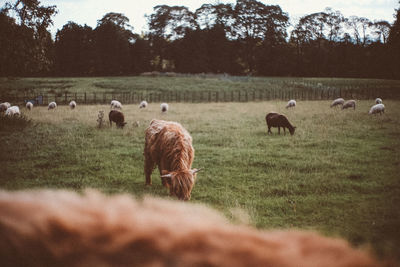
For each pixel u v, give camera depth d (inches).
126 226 17.5
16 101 1380.4
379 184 297.6
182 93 1967.3
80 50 3506.4
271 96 1764.3
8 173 327.6
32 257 16.4
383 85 2425.0
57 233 16.8
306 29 3619.6
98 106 1220.5
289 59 3614.7
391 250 19.0
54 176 321.1
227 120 766.5
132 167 358.3
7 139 487.8
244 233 18.2
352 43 3567.9
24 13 1014.4
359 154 420.2
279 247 16.8
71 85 2425.0
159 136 268.4
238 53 3740.2
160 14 3769.7
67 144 465.4
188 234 17.1
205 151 441.4
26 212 17.6
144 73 3476.9
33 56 1059.9
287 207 241.6
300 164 369.1
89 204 19.4
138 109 1091.3
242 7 3627.0
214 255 16.0
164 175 216.7
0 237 16.7
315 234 18.8
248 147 470.6
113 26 3545.8
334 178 314.0
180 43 3705.7
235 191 284.5
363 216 223.0
